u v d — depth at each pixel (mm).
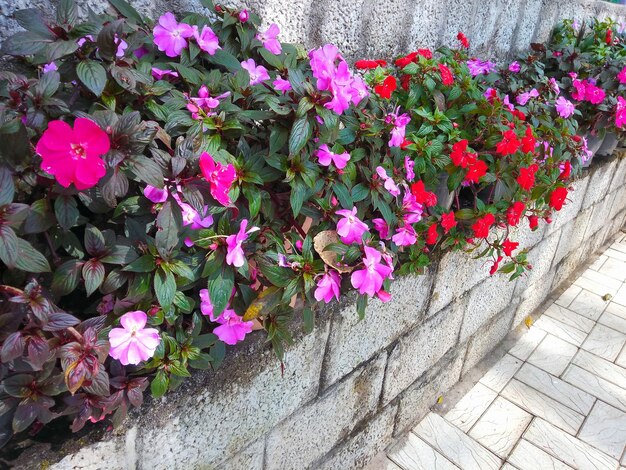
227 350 1332
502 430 2414
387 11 2145
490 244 2117
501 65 3143
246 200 1265
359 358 1808
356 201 1480
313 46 1908
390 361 1990
